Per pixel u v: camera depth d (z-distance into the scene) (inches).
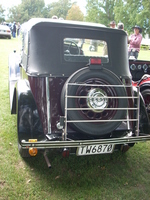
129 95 130.0
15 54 221.8
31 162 128.6
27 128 109.0
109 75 113.9
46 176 118.6
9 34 818.2
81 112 110.1
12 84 179.2
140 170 130.0
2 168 120.6
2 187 108.3
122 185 117.5
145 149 154.7
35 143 99.3
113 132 123.7
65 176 120.3
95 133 108.3
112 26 294.4
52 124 115.4
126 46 136.6
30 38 121.5
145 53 665.6
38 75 116.4
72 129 115.1
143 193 112.3
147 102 190.4
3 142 145.4
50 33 120.6
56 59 120.5
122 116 114.6
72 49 127.3
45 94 116.6
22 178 115.0
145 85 190.2
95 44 129.5
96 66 113.1
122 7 1609.3
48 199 104.2
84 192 110.2
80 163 132.3
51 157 134.6
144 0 1441.9
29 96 115.6
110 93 115.8
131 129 125.8
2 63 383.2
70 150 115.3
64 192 109.1
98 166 131.3
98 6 2063.2
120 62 133.4
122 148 123.9
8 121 174.6
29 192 106.9
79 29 125.1
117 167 131.8
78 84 104.9
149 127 129.3
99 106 109.2
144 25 1485.0
